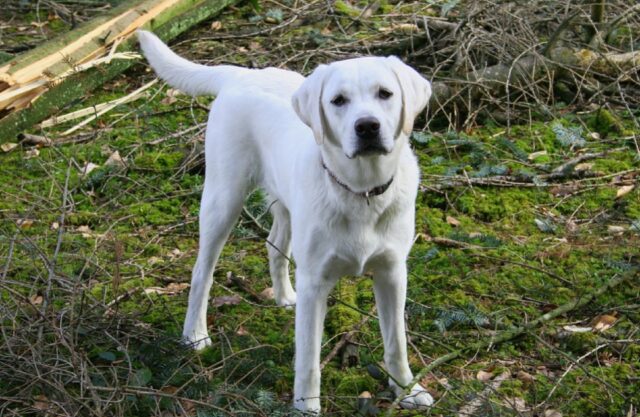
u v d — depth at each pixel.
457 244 5.53
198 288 4.69
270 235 5.03
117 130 7.06
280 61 7.86
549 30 7.85
